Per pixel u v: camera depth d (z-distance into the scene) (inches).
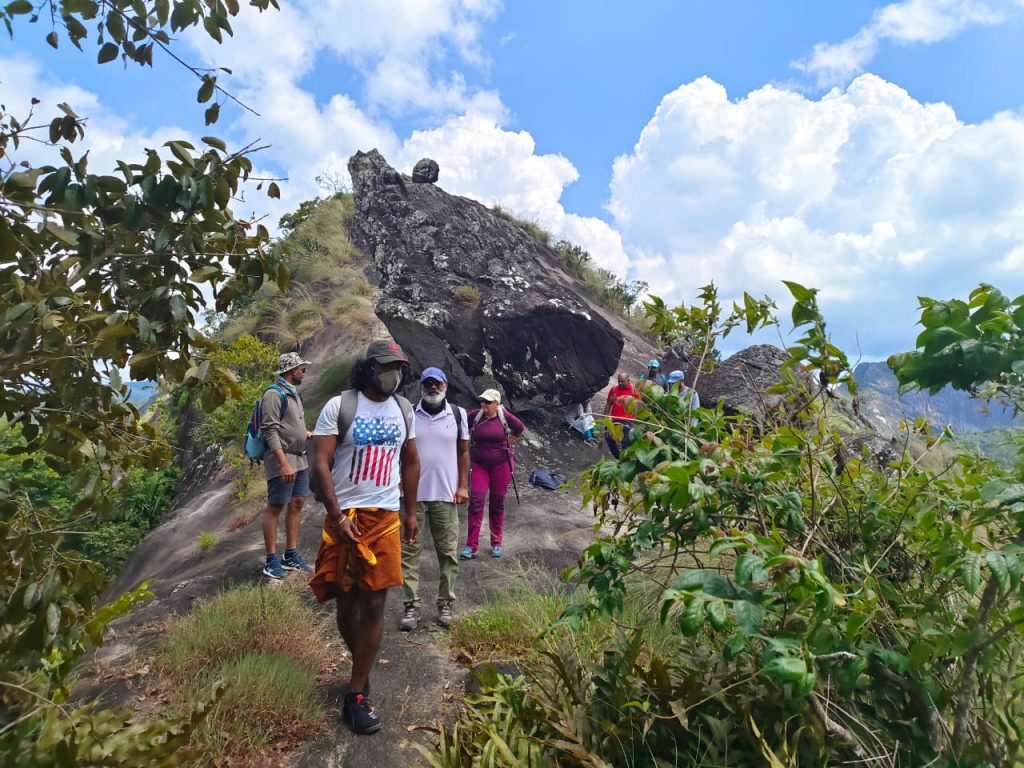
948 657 81.0
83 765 63.9
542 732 91.7
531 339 390.6
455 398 413.4
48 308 68.7
